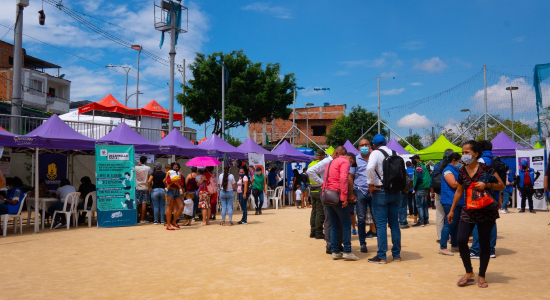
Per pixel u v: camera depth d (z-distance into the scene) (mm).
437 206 8711
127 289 5312
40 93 42500
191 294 5027
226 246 8609
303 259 7121
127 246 8766
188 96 31688
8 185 11141
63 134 12328
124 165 12742
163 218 13109
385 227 6676
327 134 53188
